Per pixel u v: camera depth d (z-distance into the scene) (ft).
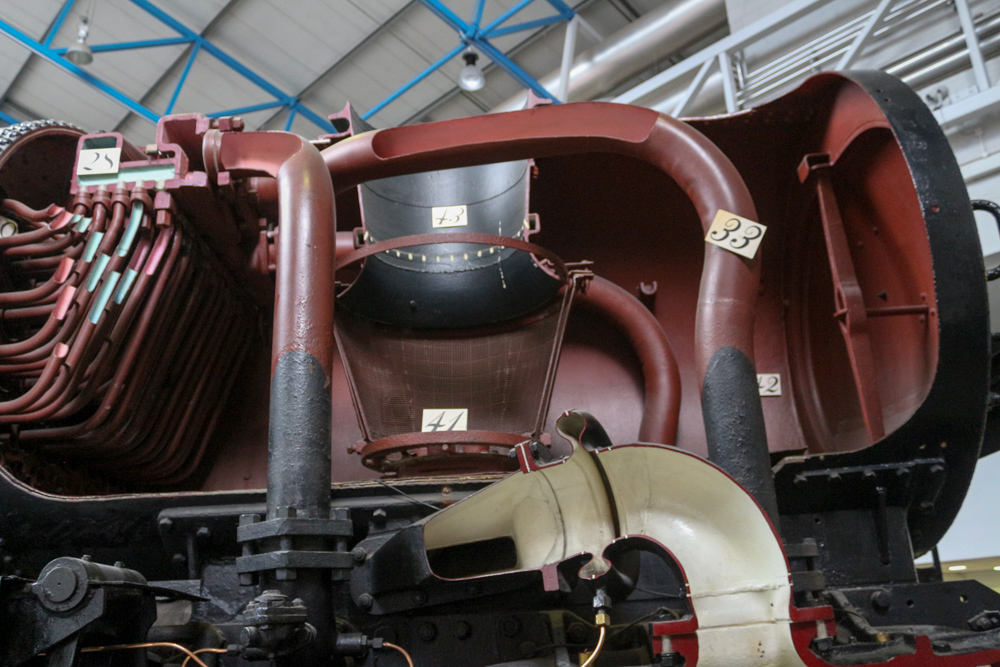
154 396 14.48
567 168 18.37
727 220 13.00
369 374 16.62
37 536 12.34
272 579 9.84
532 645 10.96
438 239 14.93
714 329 12.44
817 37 31.99
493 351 17.16
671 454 9.68
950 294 12.55
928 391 12.59
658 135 13.76
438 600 11.16
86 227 13.60
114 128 50.24
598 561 9.73
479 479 12.48
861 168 15.64
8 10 42.29
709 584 9.71
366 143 14.05
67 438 13.56
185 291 14.67
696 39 39.50
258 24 42.91
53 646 8.67
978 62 27.27
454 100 47.60
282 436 10.71
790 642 9.20
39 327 14.48
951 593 12.19
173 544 12.01
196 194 13.60
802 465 12.72
